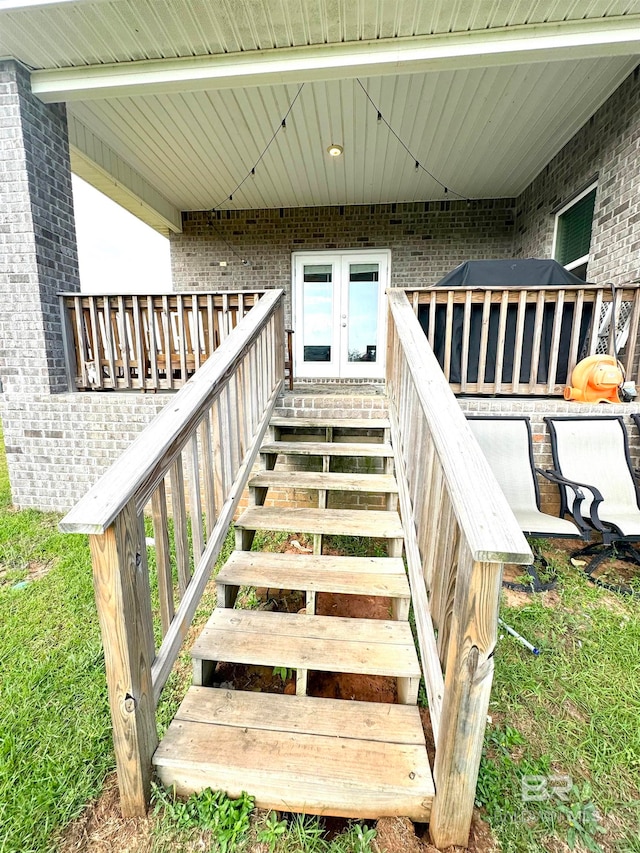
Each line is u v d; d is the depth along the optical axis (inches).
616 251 138.8
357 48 106.7
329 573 72.4
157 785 47.2
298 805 45.6
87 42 106.2
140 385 133.3
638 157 127.7
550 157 183.9
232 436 82.8
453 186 213.2
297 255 243.3
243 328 88.9
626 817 45.8
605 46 101.1
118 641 41.9
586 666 67.4
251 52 109.5
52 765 50.8
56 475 134.6
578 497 96.9
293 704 55.2
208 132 165.9
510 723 57.2
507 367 129.0
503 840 42.9
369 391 179.9
